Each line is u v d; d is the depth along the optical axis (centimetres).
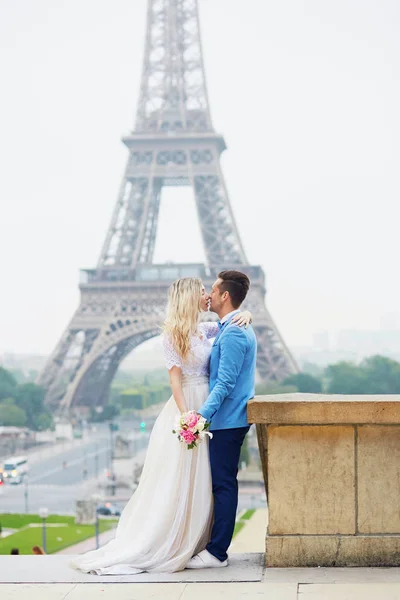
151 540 1293
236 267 16038
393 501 1280
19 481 15738
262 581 1222
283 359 15575
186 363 1335
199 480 1316
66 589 1205
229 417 1310
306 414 1276
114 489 13512
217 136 16550
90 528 9294
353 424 1281
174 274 16075
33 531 8875
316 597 1139
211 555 1306
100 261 16225
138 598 1157
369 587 1175
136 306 15975
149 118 16975
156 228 17450
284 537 1291
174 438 1324
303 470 1295
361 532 1286
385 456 1280
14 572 1300
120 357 19562
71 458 19962
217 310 1371
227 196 16438
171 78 17300
